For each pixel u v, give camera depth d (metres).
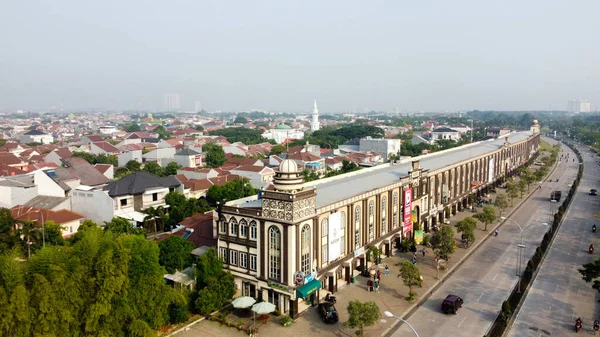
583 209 111.44
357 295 60.22
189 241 66.94
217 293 54.62
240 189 105.56
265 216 54.47
